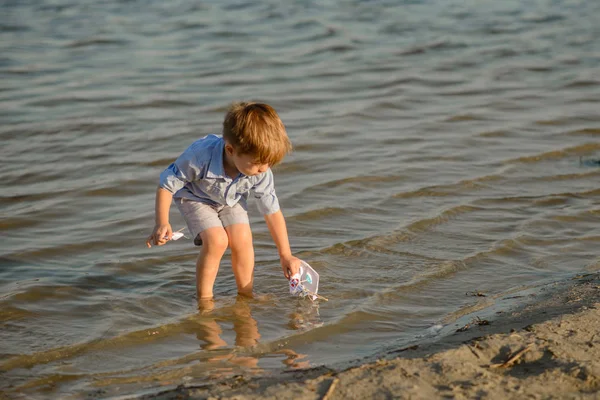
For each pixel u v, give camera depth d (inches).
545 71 561.3
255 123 197.0
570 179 342.0
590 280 229.6
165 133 409.1
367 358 184.9
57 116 434.9
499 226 285.6
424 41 658.2
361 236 277.3
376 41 657.0
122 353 193.6
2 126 413.4
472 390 151.3
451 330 201.5
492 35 685.9
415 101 480.1
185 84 512.4
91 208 309.0
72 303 225.1
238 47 626.5
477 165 360.5
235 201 222.1
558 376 157.5
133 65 563.2
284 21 733.3
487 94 498.0
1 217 296.0
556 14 781.9
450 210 302.4
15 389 174.6
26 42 632.4
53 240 276.5
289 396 150.1
